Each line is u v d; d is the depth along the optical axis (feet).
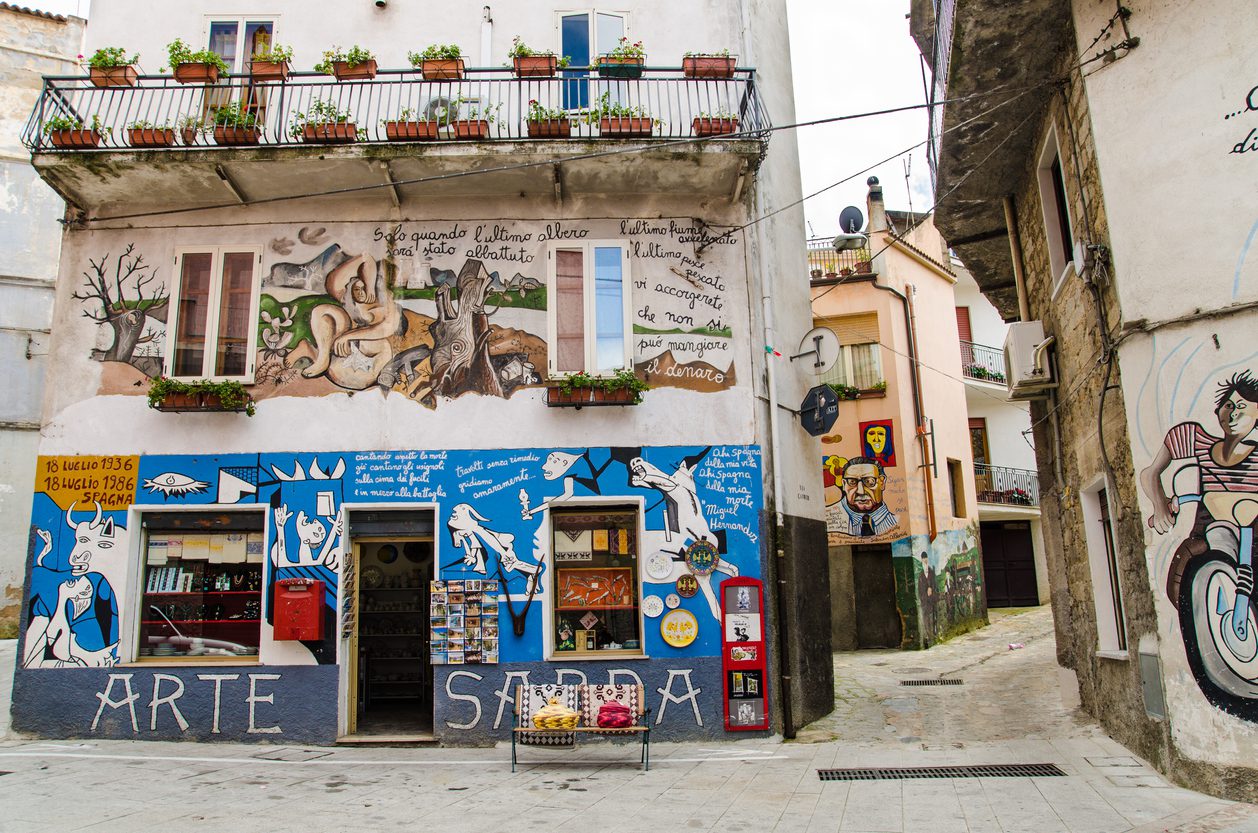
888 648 60.95
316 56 37.68
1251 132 23.20
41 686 33.01
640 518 34.04
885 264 65.46
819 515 41.27
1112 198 25.89
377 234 36.11
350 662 33.96
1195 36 24.45
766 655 33.17
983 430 84.94
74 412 34.76
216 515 34.45
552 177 35.04
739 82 36.37
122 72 34.53
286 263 35.88
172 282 35.55
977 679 45.47
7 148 66.18
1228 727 22.02
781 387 37.63
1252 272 22.79
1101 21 26.53
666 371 35.19
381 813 22.57
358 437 34.58
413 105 37.06
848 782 25.71
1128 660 27.53
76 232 36.09
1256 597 21.77
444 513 33.99
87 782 25.98
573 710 28.60
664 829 21.01
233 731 32.63
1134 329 25.04
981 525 85.20
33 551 33.81
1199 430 23.29
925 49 42.57
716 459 34.55
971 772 26.32
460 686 32.78
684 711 32.76
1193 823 19.85
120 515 34.04
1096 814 21.12
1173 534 23.66
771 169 40.22
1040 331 36.01
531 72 35.12
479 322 35.42
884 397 63.41
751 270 36.22
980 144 35.29
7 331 63.98
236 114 33.81
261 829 21.01
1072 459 34.30
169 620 33.91
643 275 36.01
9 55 67.21
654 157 34.30
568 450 34.47
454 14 38.19
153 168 33.94
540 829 21.03
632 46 36.63
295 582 32.83
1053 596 38.88
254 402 34.81
